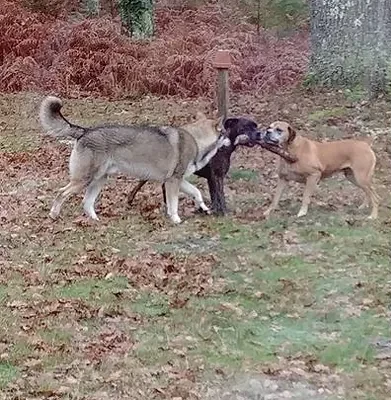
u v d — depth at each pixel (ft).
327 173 30.45
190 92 47.55
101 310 24.07
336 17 43.34
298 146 30.14
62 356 22.07
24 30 51.08
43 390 20.77
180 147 30.32
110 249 28.09
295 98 43.39
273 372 21.47
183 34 53.21
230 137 30.63
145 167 30.42
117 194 33.35
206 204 32.22
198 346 22.50
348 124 39.68
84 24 51.24
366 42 42.91
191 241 28.73
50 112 30.27
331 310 24.07
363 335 22.90
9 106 46.09
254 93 45.57
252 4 57.36
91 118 43.34
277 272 26.20
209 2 60.49
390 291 24.97
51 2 58.13
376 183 33.68
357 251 27.45
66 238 29.07
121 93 47.55
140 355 22.15
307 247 27.91
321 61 43.98
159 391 20.84
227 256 27.43
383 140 37.76
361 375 21.35
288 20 55.62
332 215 30.66
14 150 39.50
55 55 50.16
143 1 54.49
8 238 29.07
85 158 30.42
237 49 49.65
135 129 30.45
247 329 23.20
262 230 29.37
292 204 31.89
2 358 21.89
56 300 24.63
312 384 21.09
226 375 21.39
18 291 25.21
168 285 25.53
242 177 34.58
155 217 30.91
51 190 33.91
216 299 24.76
